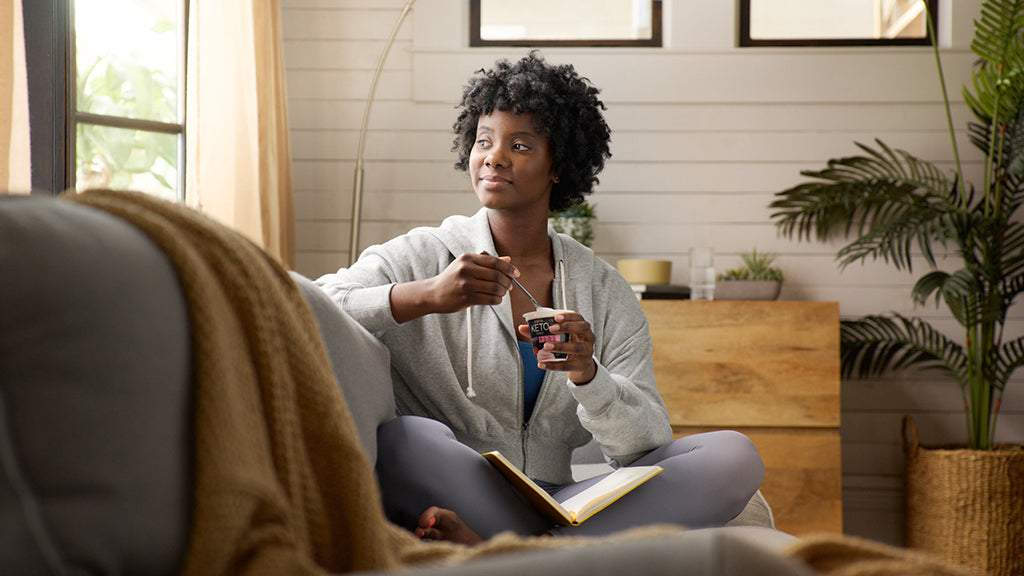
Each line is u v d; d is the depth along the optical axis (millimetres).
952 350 3383
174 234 743
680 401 3178
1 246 594
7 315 579
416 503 1308
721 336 3182
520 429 1714
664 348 3186
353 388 1241
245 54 2996
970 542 3037
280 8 3627
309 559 707
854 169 3512
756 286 3258
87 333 603
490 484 1313
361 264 1761
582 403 1539
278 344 831
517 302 1793
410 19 3629
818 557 710
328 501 836
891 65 3578
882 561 672
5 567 545
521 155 1775
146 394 630
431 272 1769
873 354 3523
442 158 3629
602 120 1963
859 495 3580
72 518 570
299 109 3631
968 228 3215
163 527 623
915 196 3396
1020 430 3547
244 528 675
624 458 1618
